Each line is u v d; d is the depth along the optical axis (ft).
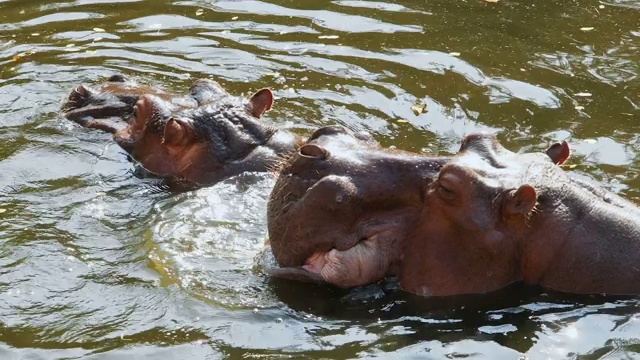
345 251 64.44
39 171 85.20
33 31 116.47
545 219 64.03
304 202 64.08
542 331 61.36
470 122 94.38
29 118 95.35
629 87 102.27
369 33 115.55
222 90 91.91
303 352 60.08
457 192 62.64
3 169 85.20
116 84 98.32
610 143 89.56
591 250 63.98
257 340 61.41
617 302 63.62
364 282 65.41
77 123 94.17
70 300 66.23
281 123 93.86
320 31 115.96
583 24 119.55
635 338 60.34
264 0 125.90
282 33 115.34
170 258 70.79
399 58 108.68
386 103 98.43
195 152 84.89
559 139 90.63
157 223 75.97
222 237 74.02
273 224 66.39
